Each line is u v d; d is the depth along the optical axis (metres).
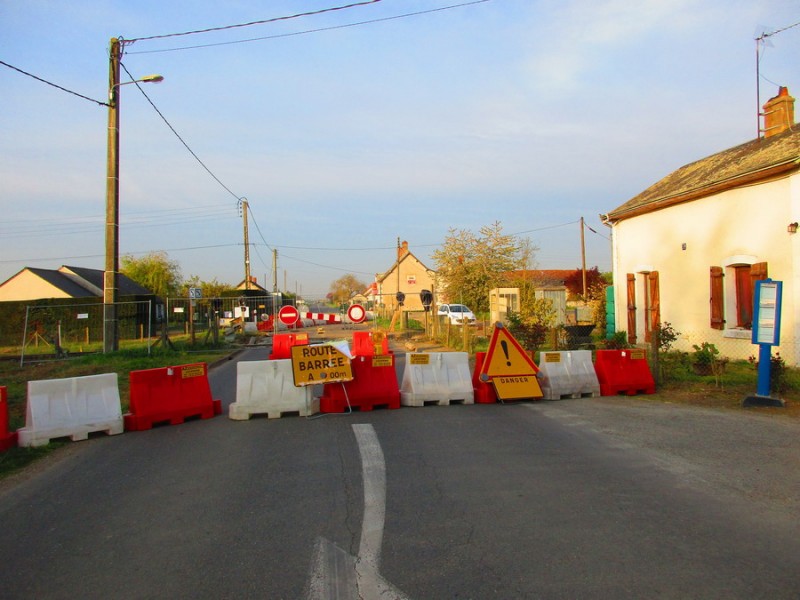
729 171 14.71
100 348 26.02
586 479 5.72
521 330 15.99
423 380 9.83
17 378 14.41
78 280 46.78
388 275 67.81
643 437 7.39
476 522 4.66
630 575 3.76
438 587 3.64
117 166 18.22
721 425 8.01
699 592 3.54
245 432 8.06
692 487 5.47
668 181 19.38
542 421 8.43
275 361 9.12
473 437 7.49
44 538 4.55
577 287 42.09
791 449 6.76
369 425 8.30
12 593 3.69
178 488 5.68
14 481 6.15
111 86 17.75
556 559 4.00
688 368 12.45
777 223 13.09
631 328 18.81
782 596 3.49
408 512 4.90
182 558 4.13
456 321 30.58
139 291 51.41
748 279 14.12
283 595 3.58
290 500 5.25
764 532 4.43
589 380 10.48
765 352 9.26
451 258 45.69
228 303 39.88
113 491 5.66
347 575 3.82
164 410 8.64
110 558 4.16
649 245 17.91
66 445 7.65
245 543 4.36
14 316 32.72
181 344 23.45
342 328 44.53
